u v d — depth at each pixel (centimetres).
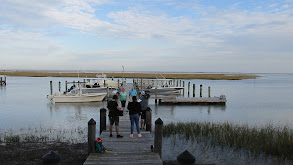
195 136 1258
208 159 967
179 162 434
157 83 3519
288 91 4297
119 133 1029
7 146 1069
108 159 725
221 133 1276
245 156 997
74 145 1109
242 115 2097
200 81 7244
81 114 2055
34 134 1347
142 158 738
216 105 2661
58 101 2645
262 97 3416
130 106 952
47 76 9325
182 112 2222
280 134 1172
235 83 6494
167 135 1287
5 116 1931
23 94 3447
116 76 9538
